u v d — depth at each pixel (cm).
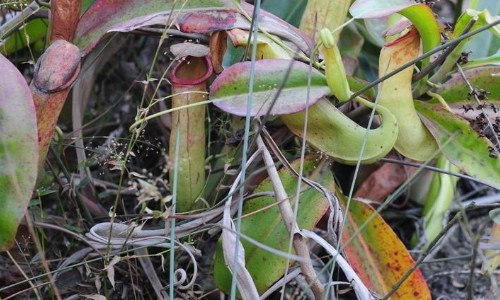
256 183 145
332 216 137
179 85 137
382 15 132
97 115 162
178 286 140
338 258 132
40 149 133
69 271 142
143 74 160
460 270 155
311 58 132
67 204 149
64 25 135
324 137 138
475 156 138
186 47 137
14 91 128
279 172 141
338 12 143
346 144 137
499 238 143
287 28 139
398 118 137
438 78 141
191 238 142
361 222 142
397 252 140
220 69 139
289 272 139
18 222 128
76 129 148
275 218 139
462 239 159
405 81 136
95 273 139
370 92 141
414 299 139
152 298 145
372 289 140
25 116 128
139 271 144
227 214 133
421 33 135
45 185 142
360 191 156
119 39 154
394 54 135
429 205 156
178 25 136
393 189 156
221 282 138
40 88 131
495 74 139
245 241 139
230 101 134
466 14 136
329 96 140
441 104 140
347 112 146
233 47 145
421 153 140
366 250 141
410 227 161
